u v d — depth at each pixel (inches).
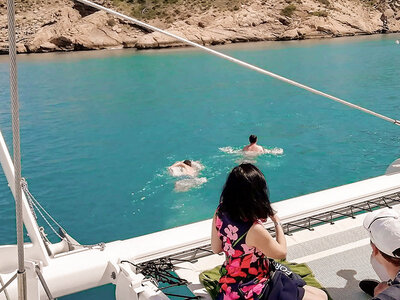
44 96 837.8
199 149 527.2
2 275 145.6
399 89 810.8
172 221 356.5
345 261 163.8
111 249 157.9
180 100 784.3
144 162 490.0
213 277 148.2
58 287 146.3
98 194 411.8
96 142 568.1
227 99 781.3
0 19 1925.4
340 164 473.1
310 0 2110.0
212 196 397.4
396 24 2111.2
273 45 1644.9
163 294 132.8
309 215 181.6
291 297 117.3
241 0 2102.6
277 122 636.7
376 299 92.9
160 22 2046.0
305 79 927.0
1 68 1191.6
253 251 115.1
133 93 847.7
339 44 1590.8
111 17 1909.4
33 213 154.2
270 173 451.2
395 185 198.8
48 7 2010.3
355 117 649.6
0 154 139.8
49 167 486.3
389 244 108.1
